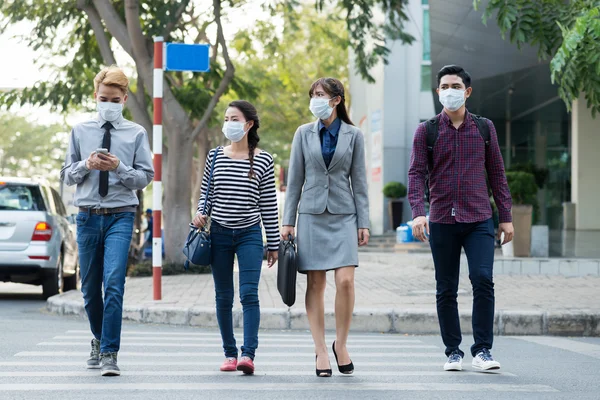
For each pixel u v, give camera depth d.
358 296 14.76
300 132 7.82
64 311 14.44
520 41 14.10
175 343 10.34
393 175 35.00
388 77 34.91
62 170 7.82
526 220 20.48
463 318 12.33
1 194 17.28
